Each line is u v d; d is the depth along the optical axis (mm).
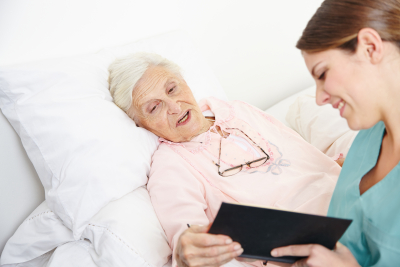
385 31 582
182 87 1294
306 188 1161
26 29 1265
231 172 1218
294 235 660
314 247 667
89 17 1442
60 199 1027
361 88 616
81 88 1179
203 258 731
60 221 1083
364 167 762
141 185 1189
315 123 1530
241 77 2072
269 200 1134
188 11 1753
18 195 1216
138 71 1236
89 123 1099
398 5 582
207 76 1691
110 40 1541
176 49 1638
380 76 611
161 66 1295
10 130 1159
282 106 1902
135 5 1576
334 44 606
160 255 967
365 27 586
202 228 771
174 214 1053
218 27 1874
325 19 620
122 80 1254
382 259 653
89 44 1473
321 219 609
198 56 1701
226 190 1153
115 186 1062
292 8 2029
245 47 2004
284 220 624
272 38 2057
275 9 1987
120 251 935
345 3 605
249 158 1256
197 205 1068
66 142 1052
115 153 1099
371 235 676
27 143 1093
